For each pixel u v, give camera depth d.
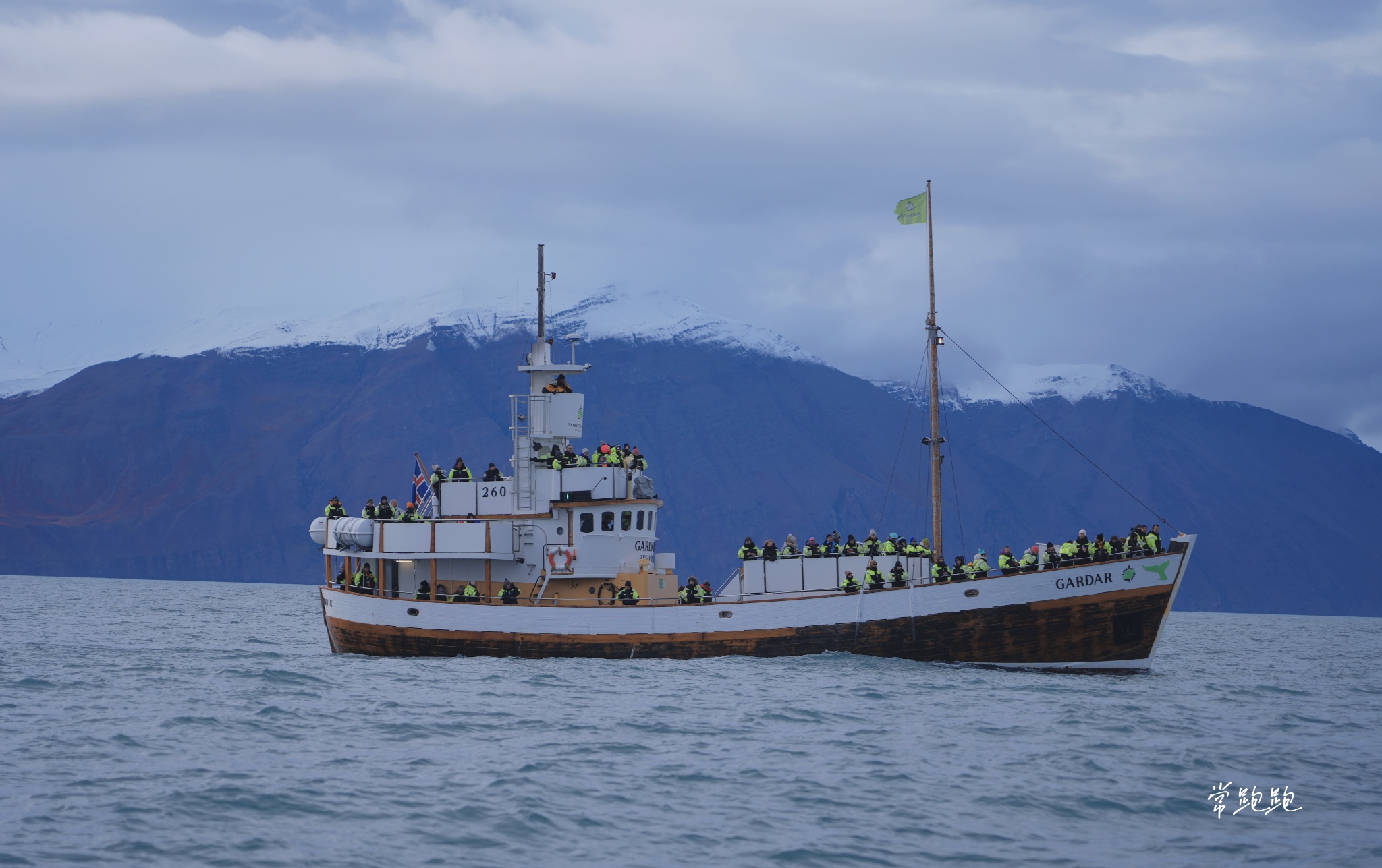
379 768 45.78
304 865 34.81
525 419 79.75
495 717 56.38
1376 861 37.06
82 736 51.22
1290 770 49.38
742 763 47.78
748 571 77.25
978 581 71.88
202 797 41.00
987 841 38.44
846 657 73.50
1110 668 72.69
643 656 74.50
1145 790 45.03
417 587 80.56
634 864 35.47
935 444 90.81
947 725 56.31
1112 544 72.38
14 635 108.88
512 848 36.59
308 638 114.62
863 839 38.25
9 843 36.03
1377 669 112.19
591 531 76.88
